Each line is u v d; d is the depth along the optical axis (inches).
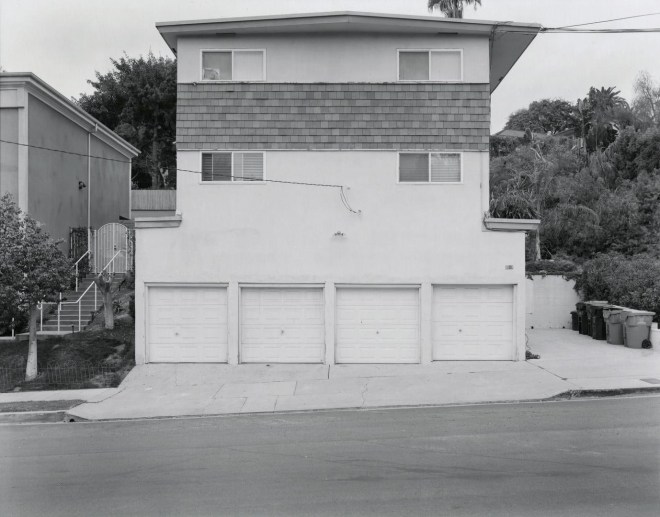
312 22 709.3
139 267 735.7
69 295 922.7
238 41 737.6
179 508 291.0
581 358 709.9
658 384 576.7
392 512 277.7
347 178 734.5
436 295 737.6
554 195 1122.0
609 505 281.4
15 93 858.1
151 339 739.4
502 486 309.9
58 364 711.1
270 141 733.9
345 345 738.8
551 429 430.6
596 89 2169.0
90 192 1111.0
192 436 447.8
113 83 1797.5
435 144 731.4
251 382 658.2
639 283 823.1
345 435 434.3
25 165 858.8
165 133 1857.8
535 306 934.4
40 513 290.8
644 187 1225.4
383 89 735.1
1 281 650.2
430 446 392.8
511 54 812.6
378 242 734.5
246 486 321.1
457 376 656.4
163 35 736.3
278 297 741.3
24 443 442.0
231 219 737.6
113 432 474.3
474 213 730.8
